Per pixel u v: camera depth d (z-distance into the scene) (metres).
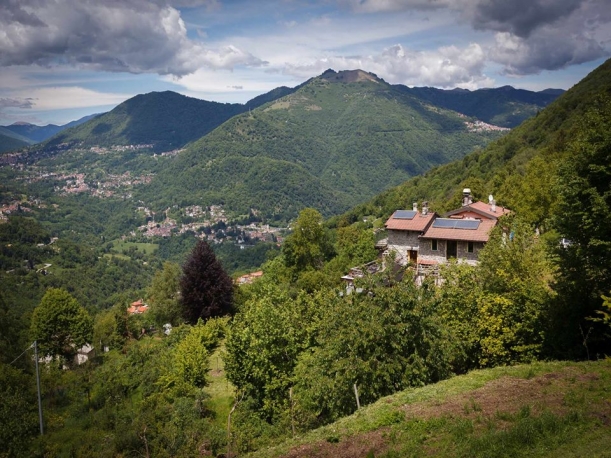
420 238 42.91
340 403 20.09
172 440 25.48
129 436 26.36
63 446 29.08
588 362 18.20
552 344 20.83
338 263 60.22
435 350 19.83
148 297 66.81
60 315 62.69
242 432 24.08
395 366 19.00
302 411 23.11
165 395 33.47
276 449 16.44
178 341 48.91
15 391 34.34
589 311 20.27
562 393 15.33
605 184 19.73
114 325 66.50
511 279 23.39
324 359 21.11
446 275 25.36
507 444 12.24
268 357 26.48
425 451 13.38
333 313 21.67
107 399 36.44
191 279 56.62
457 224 42.47
